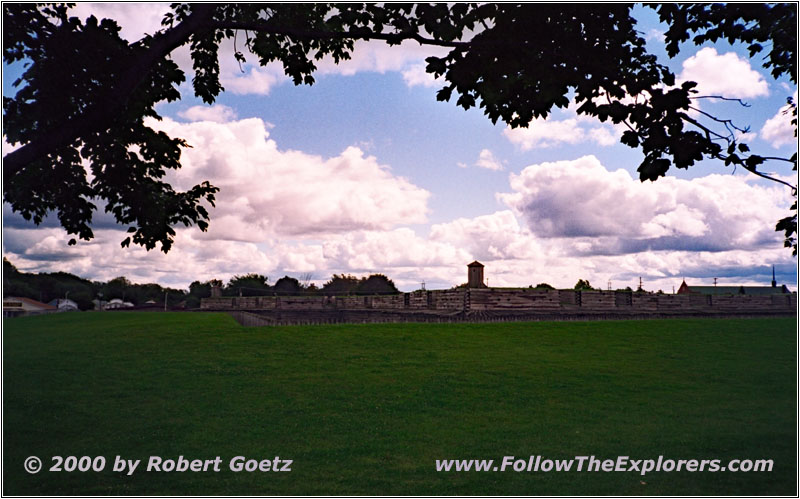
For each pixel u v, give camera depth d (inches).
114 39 357.7
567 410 526.0
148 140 406.0
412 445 432.1
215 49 420.2
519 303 1179.9
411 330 979.3
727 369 704.4
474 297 1124.5
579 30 309.3
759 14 285.3
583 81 296.8
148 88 396.8
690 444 432.5
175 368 709.3
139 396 581.0
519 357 766.5
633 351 818.8
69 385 627.5
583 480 360.2
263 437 453.4
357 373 674.2
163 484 356.5
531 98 329.1
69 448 430.6
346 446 430.3
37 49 329.7
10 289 3644.2
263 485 352.2
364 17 322.7
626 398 568.7
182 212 422.0
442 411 522.9
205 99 427.8
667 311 1357.0
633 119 290.4
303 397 571.2
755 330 1018.1
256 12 387.2
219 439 449.4
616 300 1309.1
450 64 313.1
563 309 1219.9
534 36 302.8
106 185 410.0
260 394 584.4
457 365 715.4
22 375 674.2
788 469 378.9
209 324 1144.2
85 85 339.3
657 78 293.3
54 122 338.0
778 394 587.2
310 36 334.6
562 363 731.4
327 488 346.3
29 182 386.3
